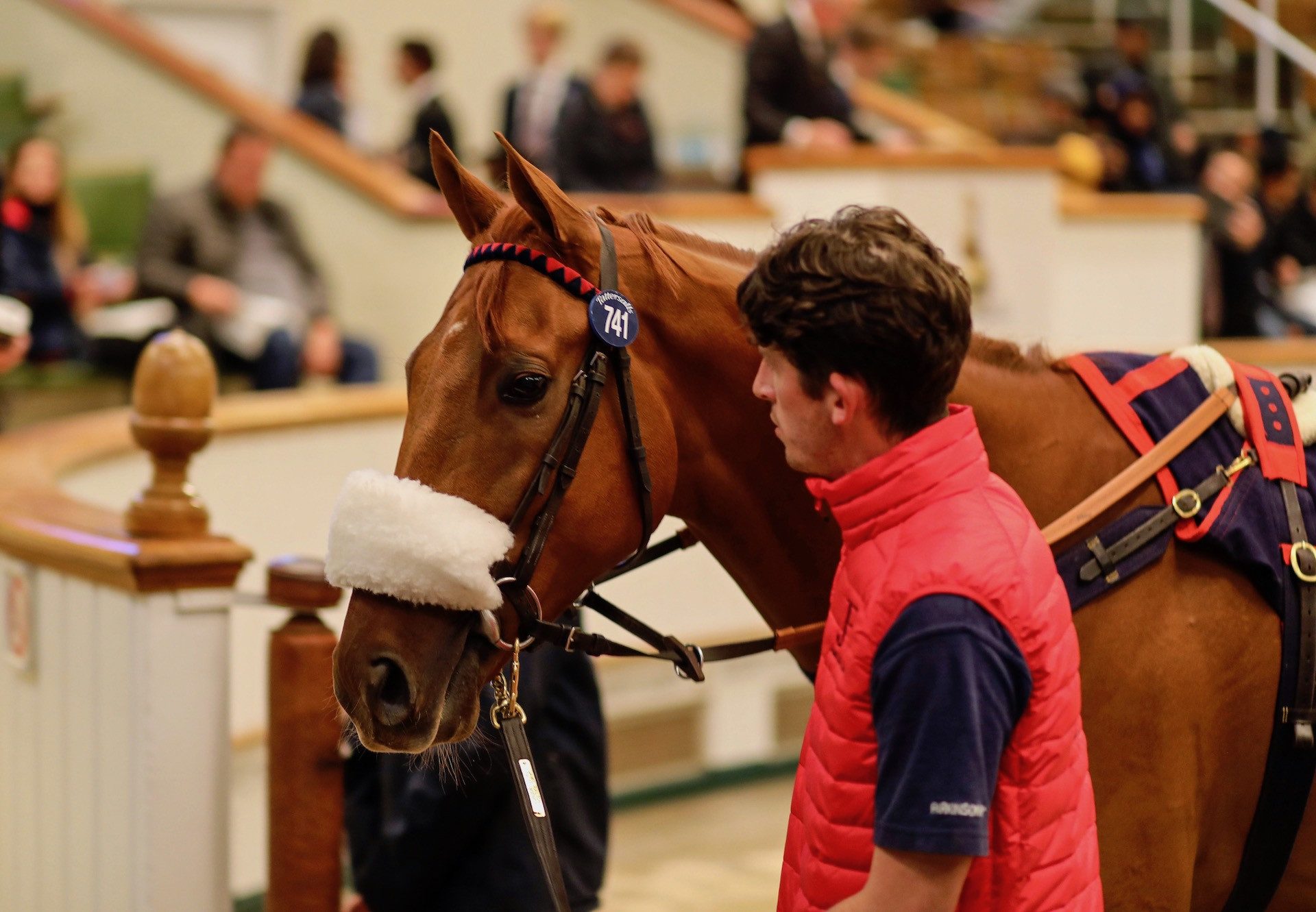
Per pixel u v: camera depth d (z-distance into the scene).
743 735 6.99
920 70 13.38
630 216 2.67
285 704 3.47
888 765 1.87
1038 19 14.13
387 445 5.96
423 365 2.42
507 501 2.36
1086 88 10.79
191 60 8.40
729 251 2.74
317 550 5.64
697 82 12.74
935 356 1.94
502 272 2.41
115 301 7.73
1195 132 12.62
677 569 6.59
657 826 6.43
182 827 3.38
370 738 2.31
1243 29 13.43
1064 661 1.97
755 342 2.05
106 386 7.38
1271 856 2.68
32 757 3.89
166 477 3.47
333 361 7.56
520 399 2.37
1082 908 1.98
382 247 7.84
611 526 2.47
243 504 5.29
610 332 2.41
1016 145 10.83
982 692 1.85
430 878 3.33
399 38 13.17
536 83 9.62
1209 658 2.58
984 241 8.18
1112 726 2.54
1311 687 2.60
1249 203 10.51
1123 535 2.57
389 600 2.33
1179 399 2.73
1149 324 9.30
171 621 3.35
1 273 7.20
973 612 1.88
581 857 3.47
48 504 3.91
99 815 3.53
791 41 8.87
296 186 7.95
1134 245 9.19
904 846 1.83
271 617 5.40
